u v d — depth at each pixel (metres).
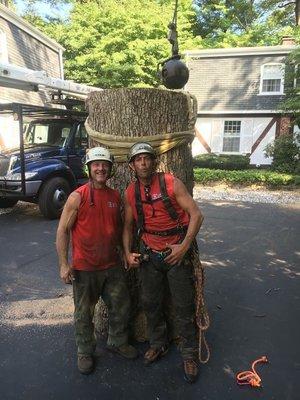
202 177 11.63
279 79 15.73
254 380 2.36
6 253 4.96
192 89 16.80
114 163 2.60
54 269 4.39
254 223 6.66
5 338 2.89
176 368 2.53
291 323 3.11
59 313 3.30
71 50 17.00
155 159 2.36
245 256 4.82
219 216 7.26
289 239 5.61
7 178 6.56
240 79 16.34
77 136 7.68
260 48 15.89
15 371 2.50
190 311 2.42
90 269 2.38
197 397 2.26
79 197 2.27
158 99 2.54
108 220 2.33
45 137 7.85
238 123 16.36
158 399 2.24
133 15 14.92
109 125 2.59
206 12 23.70
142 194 2.28
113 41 14.72
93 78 15.52
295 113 13.08
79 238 2.33
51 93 7.77
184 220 2.32
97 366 2.55
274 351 2.71
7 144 10.38
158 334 2.60
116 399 2.25
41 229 6.21
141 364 2.57
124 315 2.57
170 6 16.75
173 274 2.35
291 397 2.25
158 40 14.49
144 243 2.39
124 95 2.52
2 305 3.46
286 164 12.94
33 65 13.66
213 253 4.95
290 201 8.95
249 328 3.04
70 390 2.32
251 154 16.27
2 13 11.55
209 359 2.61
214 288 3.82
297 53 12.09
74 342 2.83
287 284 3.92
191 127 2.74
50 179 6.87
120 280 2.51
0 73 6.12
